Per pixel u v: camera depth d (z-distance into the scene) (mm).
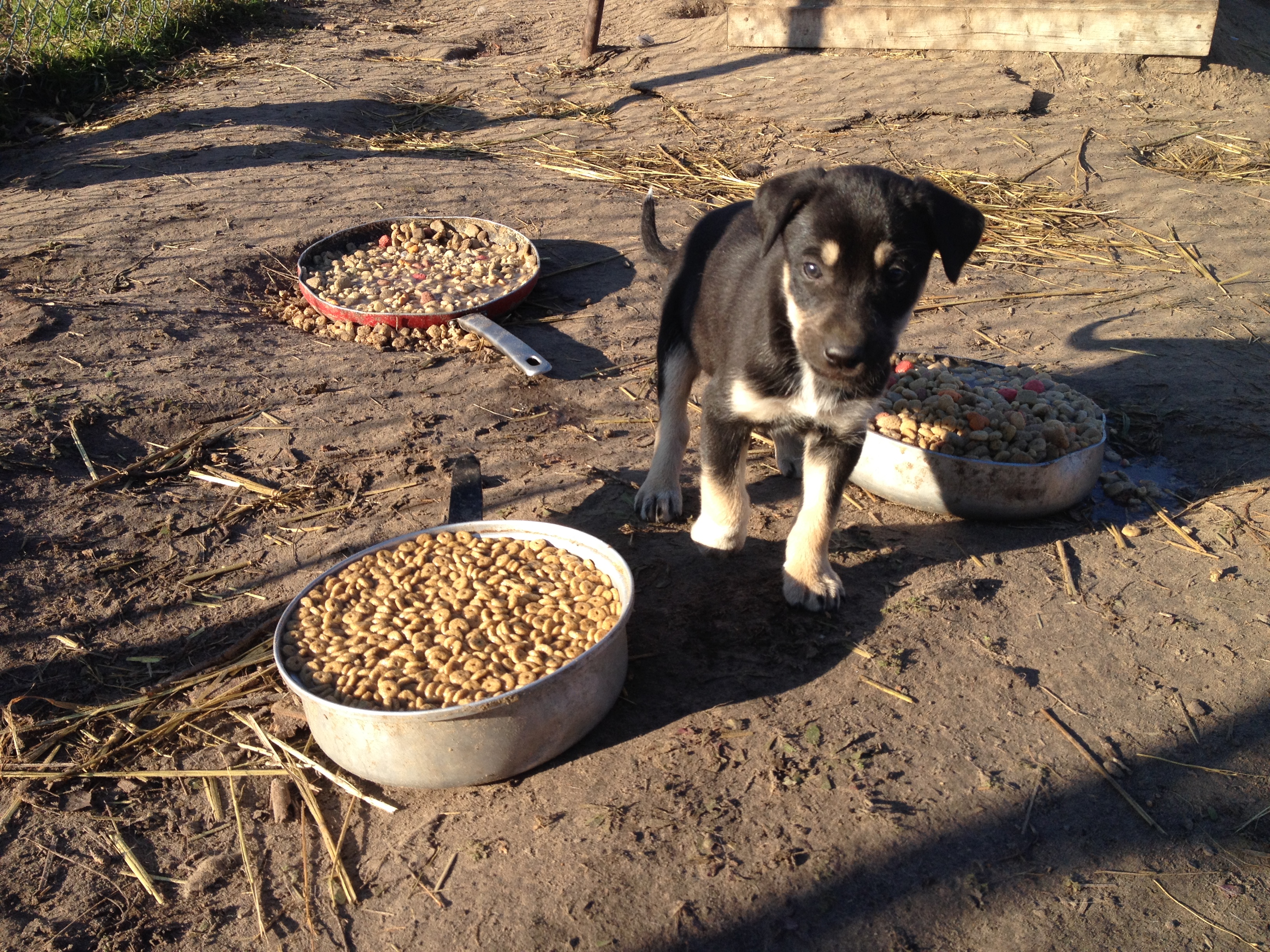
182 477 989
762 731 738
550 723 688
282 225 1432
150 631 827
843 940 618
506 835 676
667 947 616
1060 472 914
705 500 858
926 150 1782
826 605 836
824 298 753
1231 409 1088
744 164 1739
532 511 958
